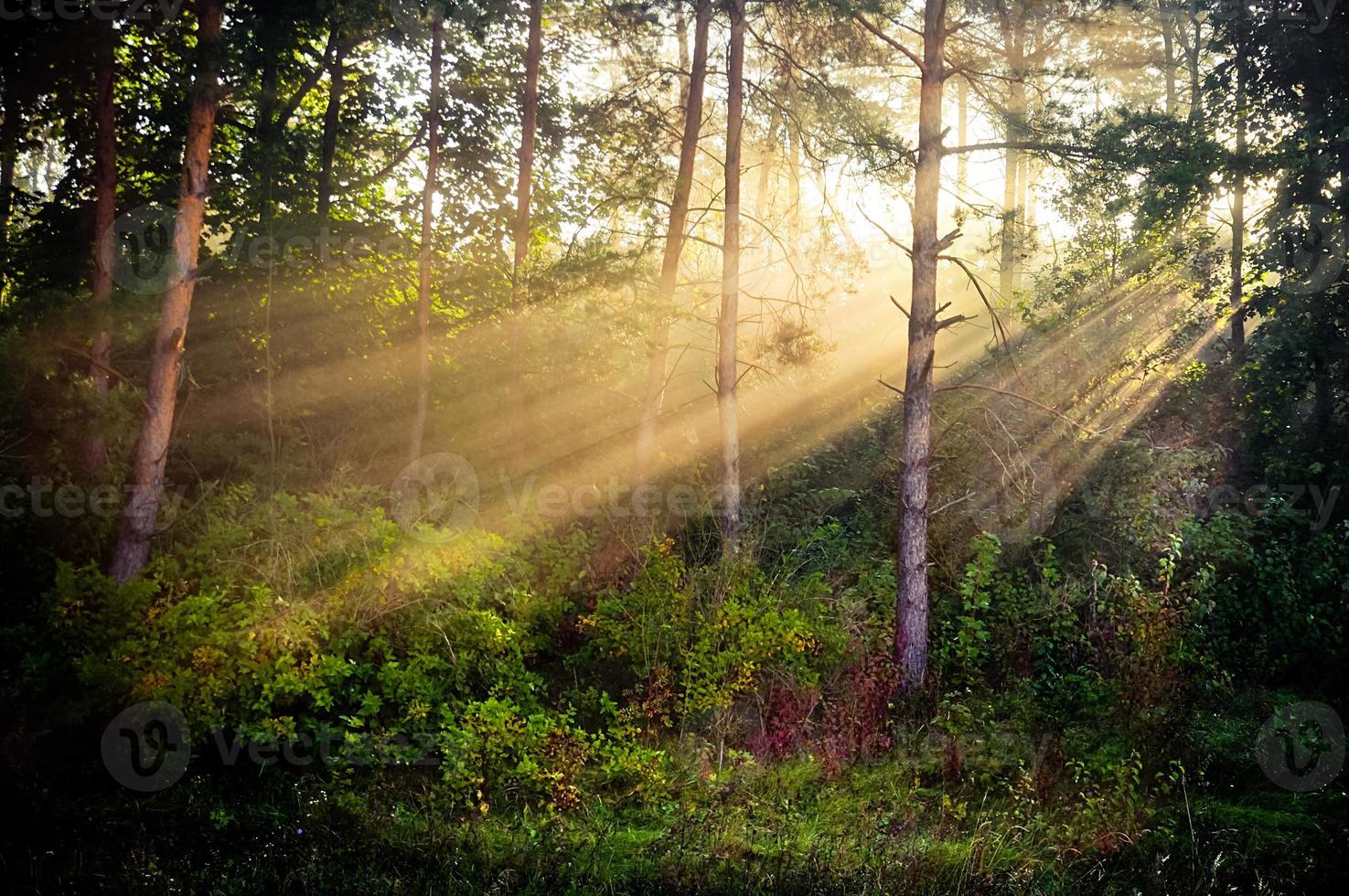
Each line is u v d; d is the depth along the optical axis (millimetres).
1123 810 9750
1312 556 13297
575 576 13398
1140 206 14984
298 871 8328
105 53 13906
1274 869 8805
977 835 9289
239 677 10047
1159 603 12281
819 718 11375
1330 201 15516
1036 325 16281
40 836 8719
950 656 12742
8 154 15352
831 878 8500
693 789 10055
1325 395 15891
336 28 17547
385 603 11039
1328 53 15508
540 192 19625
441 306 19016
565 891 8195
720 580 12391
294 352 18078
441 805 9602
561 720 10703
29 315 12430
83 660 9844
